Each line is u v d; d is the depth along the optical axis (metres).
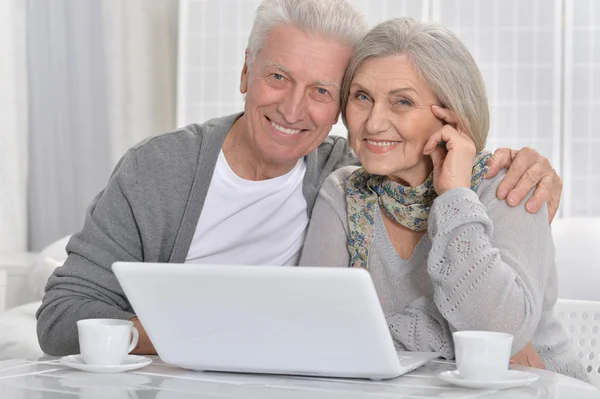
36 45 4.64
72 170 4.72
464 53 1.85
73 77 4.73
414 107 1.83
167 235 2.04
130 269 1.35
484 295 1.63
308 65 1.90
